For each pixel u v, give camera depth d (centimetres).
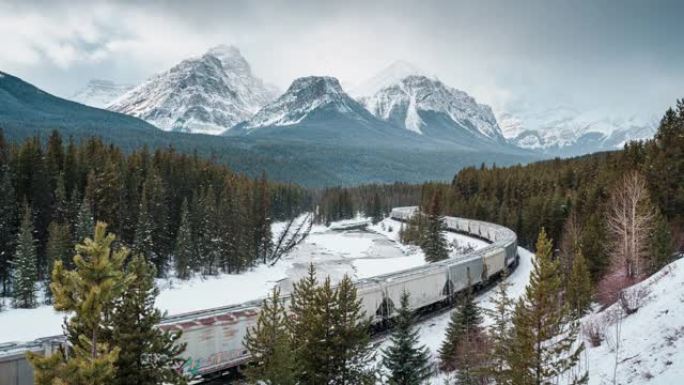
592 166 10375
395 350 2356
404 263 8569
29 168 6931
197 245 7538
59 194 6619
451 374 2744
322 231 14012
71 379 1082
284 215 15675
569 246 4916
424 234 9669
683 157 5828
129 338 1603
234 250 7762
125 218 7106
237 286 6931
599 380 1942
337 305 2239
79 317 1173
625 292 2975
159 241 7125
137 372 1634
